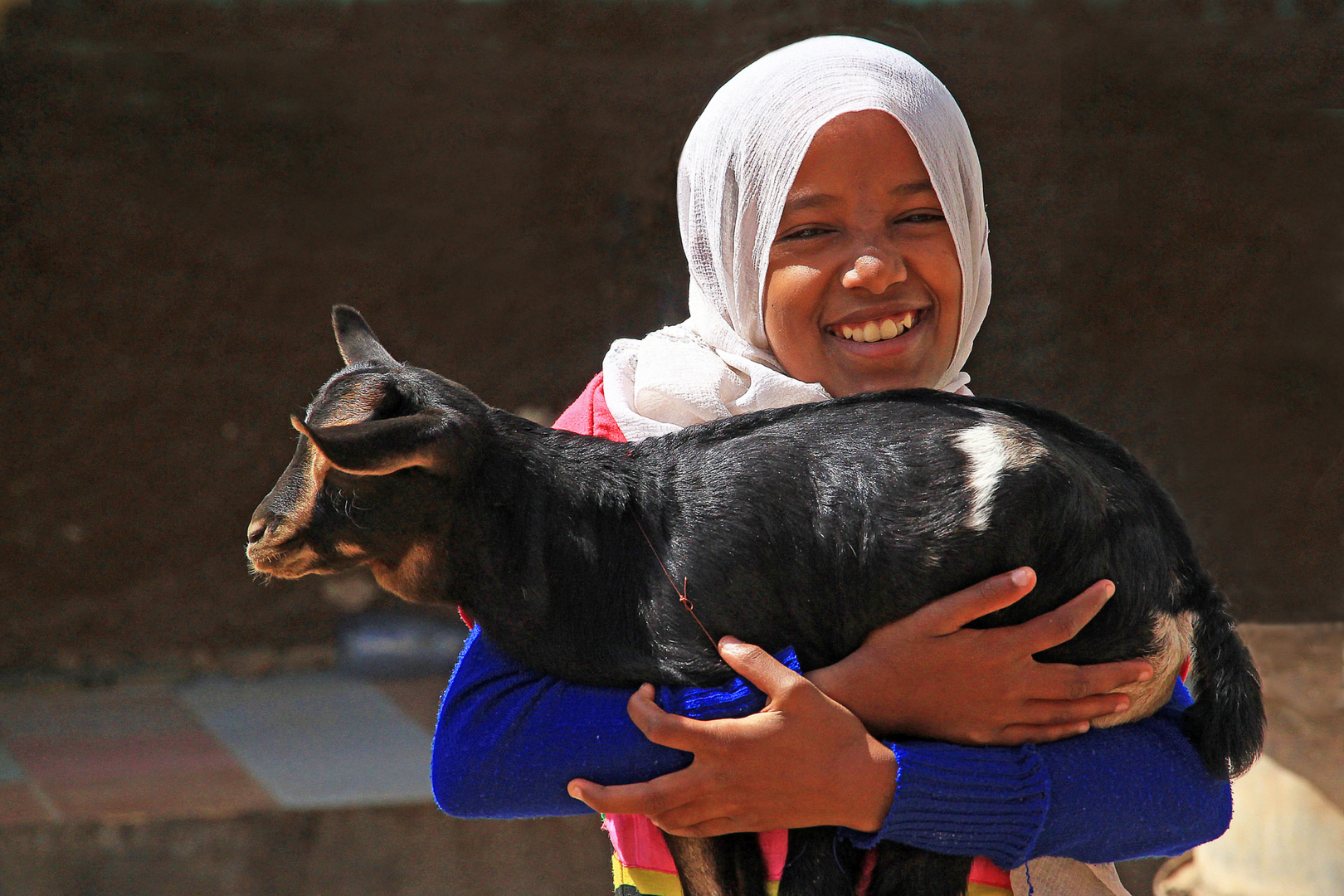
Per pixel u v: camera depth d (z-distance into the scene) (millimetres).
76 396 10422
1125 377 10391
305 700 10125
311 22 10172
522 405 10703
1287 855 6133
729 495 2584
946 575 2438
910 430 2562
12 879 7355
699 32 10172
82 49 10094
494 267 10570
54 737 9297
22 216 10172
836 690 2480
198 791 8266
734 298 3066
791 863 2621
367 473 2439
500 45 10289
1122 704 2539
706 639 2553
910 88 2932
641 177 10227
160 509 10641
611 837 2971
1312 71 10047
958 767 2449
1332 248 10227
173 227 10359
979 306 3232
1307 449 10234
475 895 7324
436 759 2701
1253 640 6465
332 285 10570
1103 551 2500
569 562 2641
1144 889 6863
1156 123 10180
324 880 7426
